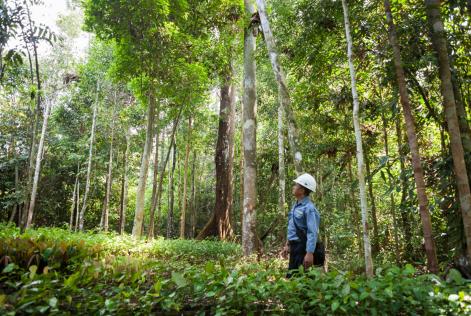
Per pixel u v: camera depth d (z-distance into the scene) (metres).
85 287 3.58
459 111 5.57
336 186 13.25
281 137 12.25
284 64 9.38
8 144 22.88
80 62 19.42
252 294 3.21
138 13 9.48
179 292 3.31
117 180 27.45
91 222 28.09
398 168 9.54
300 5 7.55
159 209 23.16
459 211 5.46
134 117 20.36
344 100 8.73
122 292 3.19
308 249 3.99
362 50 6.93
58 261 4.25
